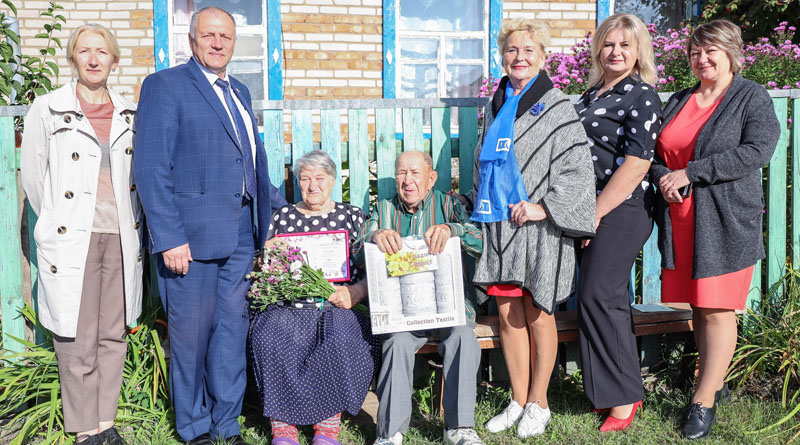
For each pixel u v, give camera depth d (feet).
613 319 9.86
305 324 9.89
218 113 9.21
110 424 9.79
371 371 9.82
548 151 9.53
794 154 12.37
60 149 9.02
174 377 9.69
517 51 9.71
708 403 10.02
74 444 9.59
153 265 11.64
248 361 11.18
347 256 10.39
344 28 21.93
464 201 10.87
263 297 9.89
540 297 9.43
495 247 9.80
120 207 9.34
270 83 21.58
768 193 12.42
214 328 9.78
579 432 10.16
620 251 9.78
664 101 12.82
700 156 9.74
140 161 8.88
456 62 22.95
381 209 10.59
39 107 9.14
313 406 9.48
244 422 10.58
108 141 9.34
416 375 11.80
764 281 13.07
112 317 9.62
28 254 11.29
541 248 9.49
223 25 9.16
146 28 21.25
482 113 14.48
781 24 19.15
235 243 9.38
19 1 20.59
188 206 9.18
